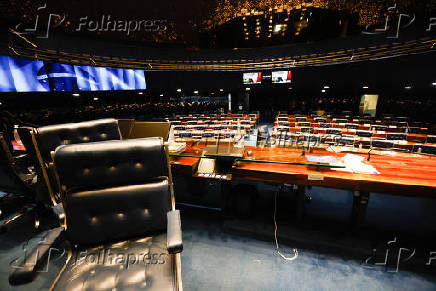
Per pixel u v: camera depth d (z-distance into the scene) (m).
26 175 2.48
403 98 10.62
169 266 1.19
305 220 2.50
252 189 2.47
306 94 16.41
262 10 10.95
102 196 1.22
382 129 6.56
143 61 10.39
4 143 1.93
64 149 1.15
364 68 10.16
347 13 10.27
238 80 12.81
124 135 2.34
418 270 1.83
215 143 2.84
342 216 2.58
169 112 14.52
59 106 7.80
